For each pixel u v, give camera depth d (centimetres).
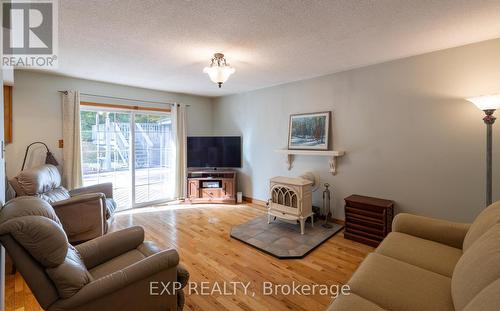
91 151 397
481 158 248
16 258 117
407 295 125
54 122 353
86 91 382
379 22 203
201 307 182
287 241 292
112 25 204
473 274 107
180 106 484
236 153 488
